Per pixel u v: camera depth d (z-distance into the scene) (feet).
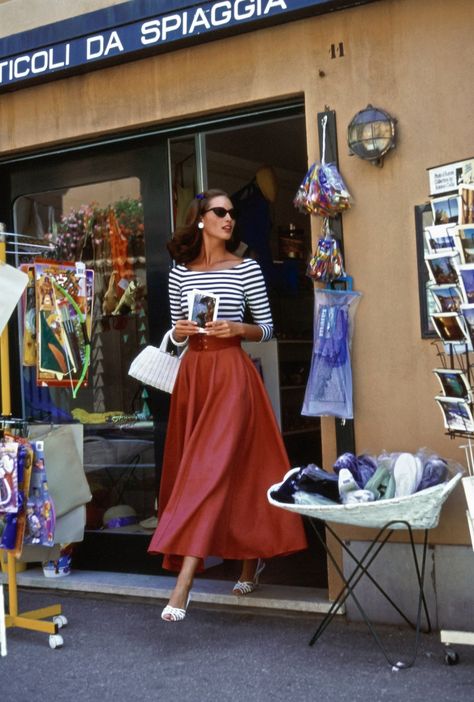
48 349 14.92
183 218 17.39
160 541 13.93
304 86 15.12
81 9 17.53
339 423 14.79
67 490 14.90
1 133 18.60
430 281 13.83
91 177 18.17
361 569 14.29
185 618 15.30
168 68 16.53
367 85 14.55
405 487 12.64
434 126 14.05
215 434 14.32
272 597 15.53
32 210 19.02
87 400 18.52
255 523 14.58
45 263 14.93
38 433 15.53
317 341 14.71
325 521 13.96
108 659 13.55
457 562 13.94
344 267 14.75
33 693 12.37
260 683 12.32
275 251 23.34
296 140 21.03
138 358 15.69
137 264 17.85
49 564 17.83
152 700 11.94
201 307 14.67
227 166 21.62
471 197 11.88
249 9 15.07
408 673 12.39
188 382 14.98
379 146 14.17
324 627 13.64
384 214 14.43
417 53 14.15
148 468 17.84
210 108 16.12
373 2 14.43
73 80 17.63
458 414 12.42
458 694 11.61
